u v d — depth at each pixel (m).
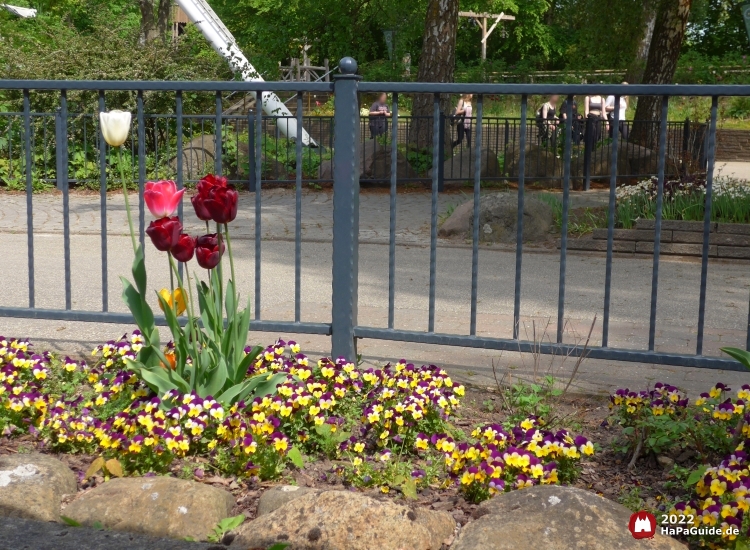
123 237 9.50
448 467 3.01
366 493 2.86
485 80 31.97
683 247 8.52
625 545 2.32
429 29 17.47
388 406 3.37
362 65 26.70
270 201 13.60
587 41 21.75
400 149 16.70
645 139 18.06
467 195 14.97
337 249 4.08
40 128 14.96
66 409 3.35
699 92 3.66
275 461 2.98
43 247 8.63
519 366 4.43
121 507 2.56
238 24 33.72
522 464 2.80
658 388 3.47
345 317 4.12
